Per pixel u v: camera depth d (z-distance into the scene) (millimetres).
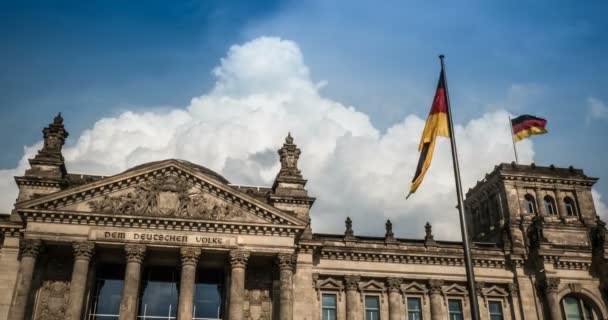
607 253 98750
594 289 98875
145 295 88375
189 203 84438
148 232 81875
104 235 80562
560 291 97625
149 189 84438
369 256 95812
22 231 82375
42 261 83875
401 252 96250
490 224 111188
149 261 86938
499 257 99062
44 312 82750
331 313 92438
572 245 102250
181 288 79938
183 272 80875
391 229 99312
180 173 86188
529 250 100250
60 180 89000
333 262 94500
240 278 81625
